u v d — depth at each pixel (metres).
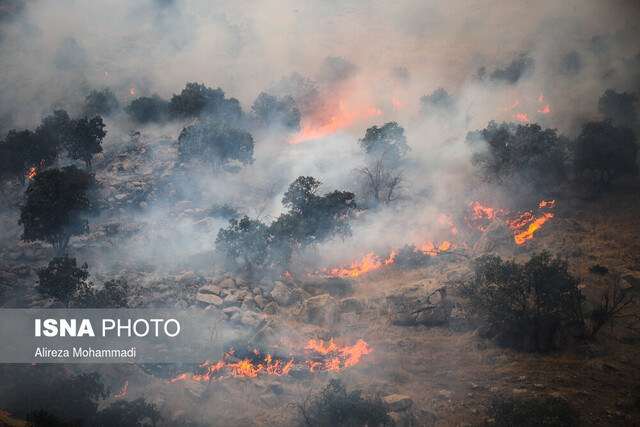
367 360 37.75
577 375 34.78
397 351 39.03
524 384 33.84
